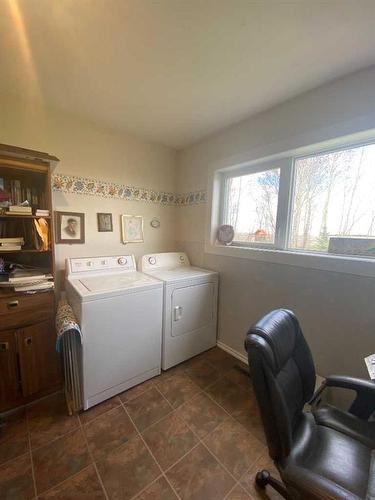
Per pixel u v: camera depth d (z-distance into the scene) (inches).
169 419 59.0
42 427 55.8
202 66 54.4
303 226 71.6
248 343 32.9
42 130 73.9
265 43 47.2
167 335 77.2
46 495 42.0
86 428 55.8
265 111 73.8
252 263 80.4
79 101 70.4
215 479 45.2
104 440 52.8
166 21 42.3
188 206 106.1
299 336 43.5
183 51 49.8
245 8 39.7
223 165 88.5
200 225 100.7
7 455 48.8
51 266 65.7
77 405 60.6
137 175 97.9
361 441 36.9
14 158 58.5
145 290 69.9
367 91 53.1
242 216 89.6
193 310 84.2
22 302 60.2
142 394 67.7
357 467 32.9
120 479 44.8
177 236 113.5
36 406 62.3
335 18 41.1
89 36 45.7
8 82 61.0
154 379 74.6
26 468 46.3
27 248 65.0
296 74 56.6
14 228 68.4
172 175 109.8
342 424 39.8
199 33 44.9
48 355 65.4
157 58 52.0
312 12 40.1
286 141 68.4
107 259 85.2
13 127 69.2
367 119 53.0
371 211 58.1
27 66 54.6
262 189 82.1
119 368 66.6
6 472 45.5
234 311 88.2
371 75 52.4
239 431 55.9
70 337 59.8
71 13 40.7
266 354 31.6
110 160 89.7
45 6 39.4
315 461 33.7
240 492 43.0
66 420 57.9
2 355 58.2
